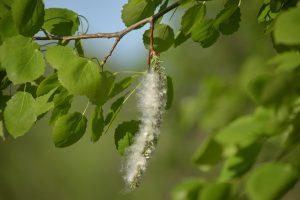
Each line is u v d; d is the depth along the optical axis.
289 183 0.49
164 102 0.76
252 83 0.53
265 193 0.49
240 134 0.53
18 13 0.75
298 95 0.53
